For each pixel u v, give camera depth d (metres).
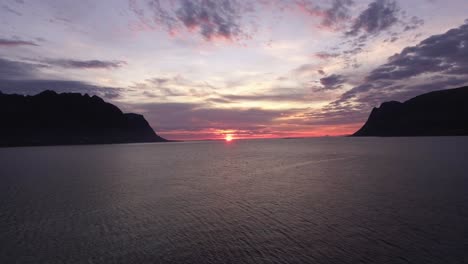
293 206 18.83
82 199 21.55
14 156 74.56
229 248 12.19
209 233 14.01
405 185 25.03
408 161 45.59
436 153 59.19
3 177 34.09
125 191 24.66
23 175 35.88
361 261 10.84
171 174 36.25
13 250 12.12
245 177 32.94
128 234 13.98
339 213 16.98
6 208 18.86
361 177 30.62
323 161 51.66
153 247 12.38
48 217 16.83
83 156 74.81
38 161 58.06
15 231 14.42
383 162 45.97
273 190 24.48
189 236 13.65
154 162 55.56
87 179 31.95
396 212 16.86
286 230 14.27
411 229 13.99
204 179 31.59
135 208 18.83
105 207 19.11
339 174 33.81
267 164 48.78
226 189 25.27
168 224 15.47
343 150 84.88
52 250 12.13
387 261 10.79
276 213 17.27
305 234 13.66
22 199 21.61
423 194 21.31
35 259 11.30
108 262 11.03
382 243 12.41
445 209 17.25
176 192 24.09
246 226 14.99
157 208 18.81
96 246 12.52
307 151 87.38
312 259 11.05
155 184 28.28
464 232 13.44
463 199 19.53
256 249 12.06
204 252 11.82
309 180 29.80
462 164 38.91
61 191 24.75
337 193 22.59
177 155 79.69
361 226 14.59
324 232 13.88
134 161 58.16
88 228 14.86
